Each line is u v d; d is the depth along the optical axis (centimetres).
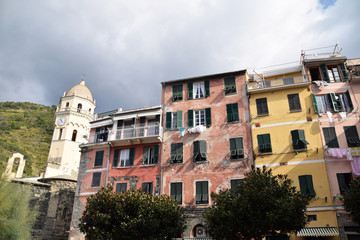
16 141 9356
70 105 5878
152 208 2156
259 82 2928
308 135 2584
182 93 3203
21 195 2673
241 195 1891
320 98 2733
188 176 2794
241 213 1806
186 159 2870
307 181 2409
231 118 2872
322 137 2550
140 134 3155
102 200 2225
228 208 1875
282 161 2552
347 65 2852
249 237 1845
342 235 2216
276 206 1733
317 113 2639
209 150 2828
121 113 3344
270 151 2619
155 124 3200
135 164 3070
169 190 2806
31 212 2802
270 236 2075
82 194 3212
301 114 2677
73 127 5728
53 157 5397
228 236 1853
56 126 5712
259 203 1802
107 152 3278
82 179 3300
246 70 3041
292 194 1880
